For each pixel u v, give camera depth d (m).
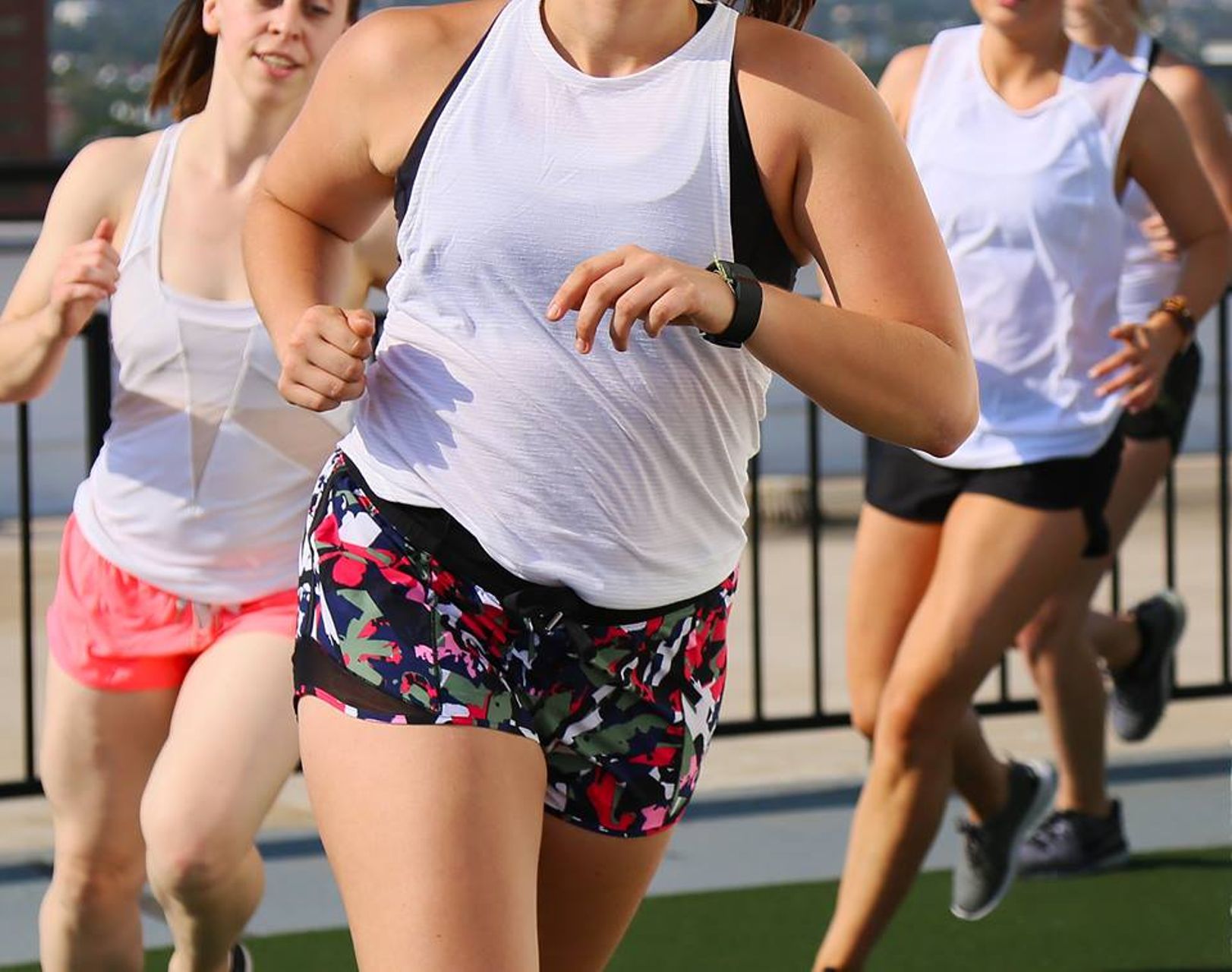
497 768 7.07
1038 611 11.77
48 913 10.30
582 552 7.33
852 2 25.95
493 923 6.75
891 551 12.20
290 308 7.84
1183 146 12.52
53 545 26.14
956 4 26.22
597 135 7.15
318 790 7.16
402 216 7.45
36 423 27.88
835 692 20.06
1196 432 33.03
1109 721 18.45
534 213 7.11
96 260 9.49
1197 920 13.80
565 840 7.74
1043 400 11.85
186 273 9.78
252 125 9.82
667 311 6.56
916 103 12.59
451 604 7.35
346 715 7.16
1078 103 12.21
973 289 12.08
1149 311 15.11
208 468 9.72
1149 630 16.66
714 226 7.14
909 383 6.99
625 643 7.49
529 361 7.20
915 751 11.65
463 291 7.26
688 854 15.05
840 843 15.33
